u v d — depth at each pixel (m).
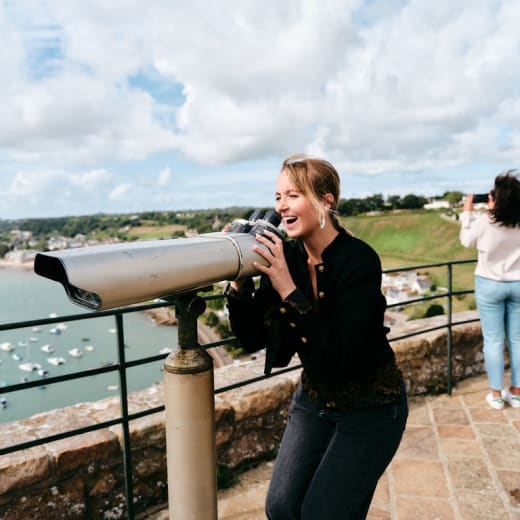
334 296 1.18
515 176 2.74
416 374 3.36
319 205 1.18
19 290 93.50
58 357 48.69
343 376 1.21
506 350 3.89
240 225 1.19
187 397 1.04
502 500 2.18
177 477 1.08
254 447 2.56
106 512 2.10
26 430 2.16
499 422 2.92
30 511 1.93
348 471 1.20
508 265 2.86
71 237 170.62
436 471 2.43
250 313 1.33
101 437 2.08
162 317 60.81
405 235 82.75
